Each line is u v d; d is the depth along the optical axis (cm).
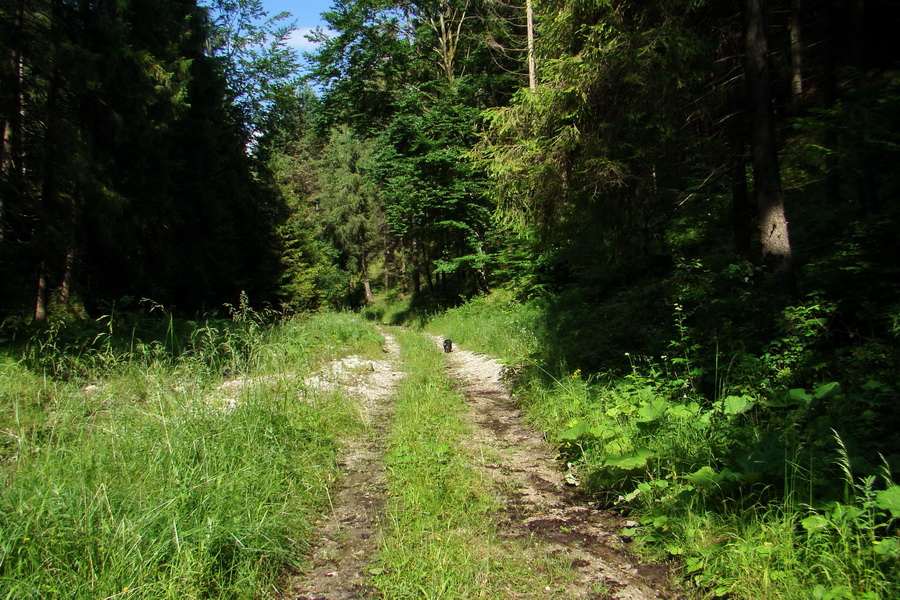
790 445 377
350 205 4156
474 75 2258
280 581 329
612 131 854
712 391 567
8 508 301
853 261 612
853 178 675
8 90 1084
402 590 310
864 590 259
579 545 367
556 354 859
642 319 813
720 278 757
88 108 1251
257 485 402
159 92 1408
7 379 630
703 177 1003
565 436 512
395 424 661
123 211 1320
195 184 1838
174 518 312
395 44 2286
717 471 397
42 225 1120
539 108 929
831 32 912
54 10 1145
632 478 438
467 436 617
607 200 915
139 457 404
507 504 438
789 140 904
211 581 302
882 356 476
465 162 2078
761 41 675
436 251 2788
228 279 2108
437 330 2189
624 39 830
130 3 1350
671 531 358
